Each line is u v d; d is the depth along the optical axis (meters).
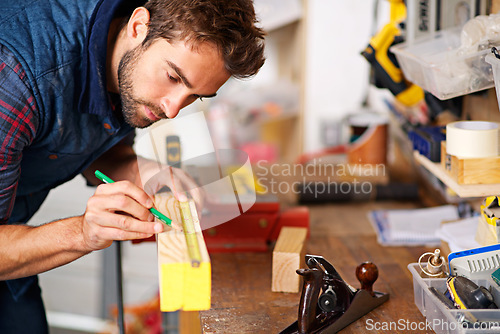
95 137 1.53
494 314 1.12
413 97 1.80
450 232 1.57
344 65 3.38
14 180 1.32
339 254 1.69
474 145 1.35
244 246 1.75
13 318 1.73
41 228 1.28
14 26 1.32
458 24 1.64
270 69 3.44
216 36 1.20
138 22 1.29
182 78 1.25
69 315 3.14
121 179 1.75
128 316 2.71
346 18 3.31
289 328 1.25
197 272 1.10
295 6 3.12
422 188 2.29
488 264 1.28
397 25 1.83
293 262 1.44
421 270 1.38
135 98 1.32
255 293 1.46
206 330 1.26
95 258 3.10
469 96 1.81
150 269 3.08
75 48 1.36
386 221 1.91
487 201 1.40
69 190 3.14
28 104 1.30
